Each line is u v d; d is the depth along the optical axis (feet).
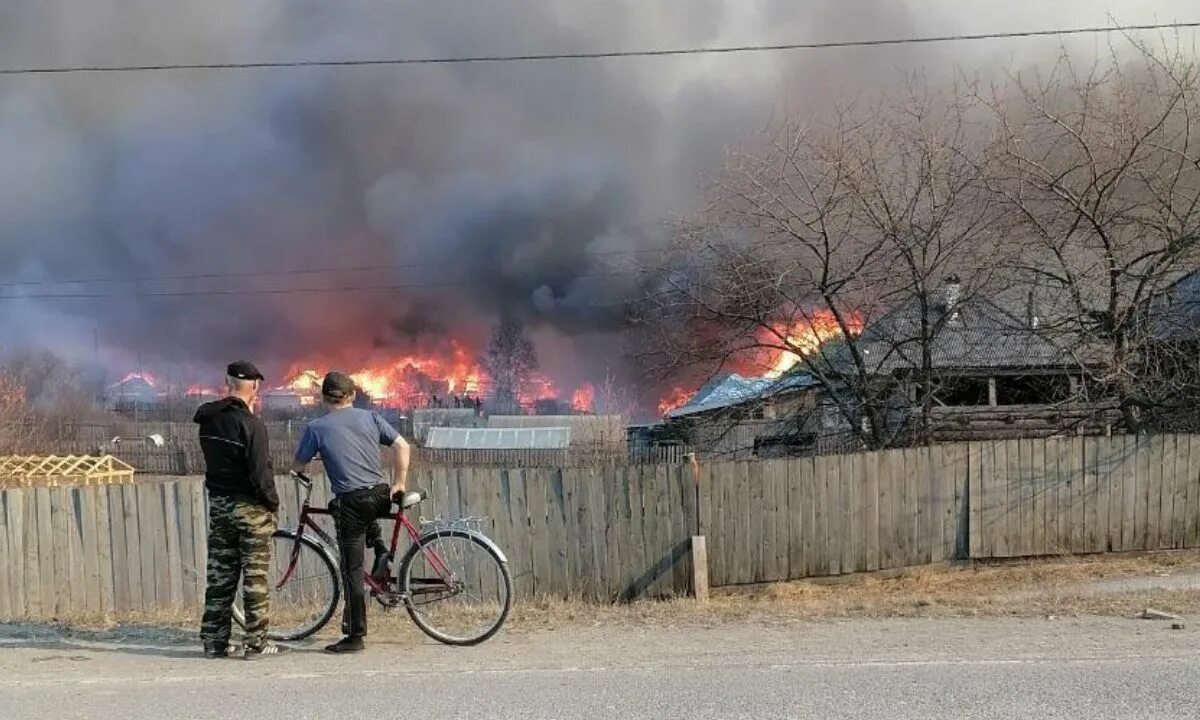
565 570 35.06
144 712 14.52
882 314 54.44
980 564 40.83
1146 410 50.16
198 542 31.22
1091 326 49.57
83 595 30.17
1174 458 42.34
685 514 36.37
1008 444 41.39
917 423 52.54
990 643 19.58
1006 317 53.11
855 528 39.45
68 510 30.25
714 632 21.49
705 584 34.91
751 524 37.50
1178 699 14.76
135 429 166.81
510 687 15.90
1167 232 48.03
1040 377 58.39
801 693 15.37
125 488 30.78
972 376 59.67
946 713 14.11
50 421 151.02
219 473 19.02
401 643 20.21
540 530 34.99
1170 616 22.62
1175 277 50.29
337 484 19.47
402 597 20.20
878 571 39.70
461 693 15.52
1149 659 17.67
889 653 18.58
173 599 30.86
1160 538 42.06
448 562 20.57
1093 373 48.65
